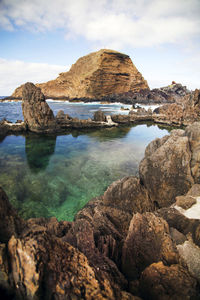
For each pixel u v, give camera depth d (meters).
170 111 38.03
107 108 65.88
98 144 22.47
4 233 2.98
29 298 2.04
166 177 7.41
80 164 15.43
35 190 10.79
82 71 109.25
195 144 7.27
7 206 3.36
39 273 2.07
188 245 3.80
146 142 23.78
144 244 3.74
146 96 96.94
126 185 7.69
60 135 27.11
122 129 33.12
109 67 96.12
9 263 2.29
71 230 4.70
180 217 4.70
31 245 2.27
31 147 20.75
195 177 6.97
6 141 22.92
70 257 2.52
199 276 2.99
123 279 3.09
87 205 8.12
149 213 4.31
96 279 2.34
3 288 2.17
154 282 2.70
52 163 15.66
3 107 62.06
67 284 2.14
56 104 82.56
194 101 34.31
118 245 4.24
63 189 10.98
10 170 13.85
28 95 26.19
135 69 105.44
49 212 8.55
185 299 2.36
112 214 6.18
